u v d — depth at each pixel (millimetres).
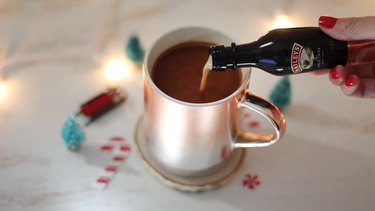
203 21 448
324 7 458
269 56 305
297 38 306
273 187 367
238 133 350
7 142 375
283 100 393
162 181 364
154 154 365
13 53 418
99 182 361
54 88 405
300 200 362
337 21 308
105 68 418
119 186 362
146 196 359
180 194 361
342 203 361
